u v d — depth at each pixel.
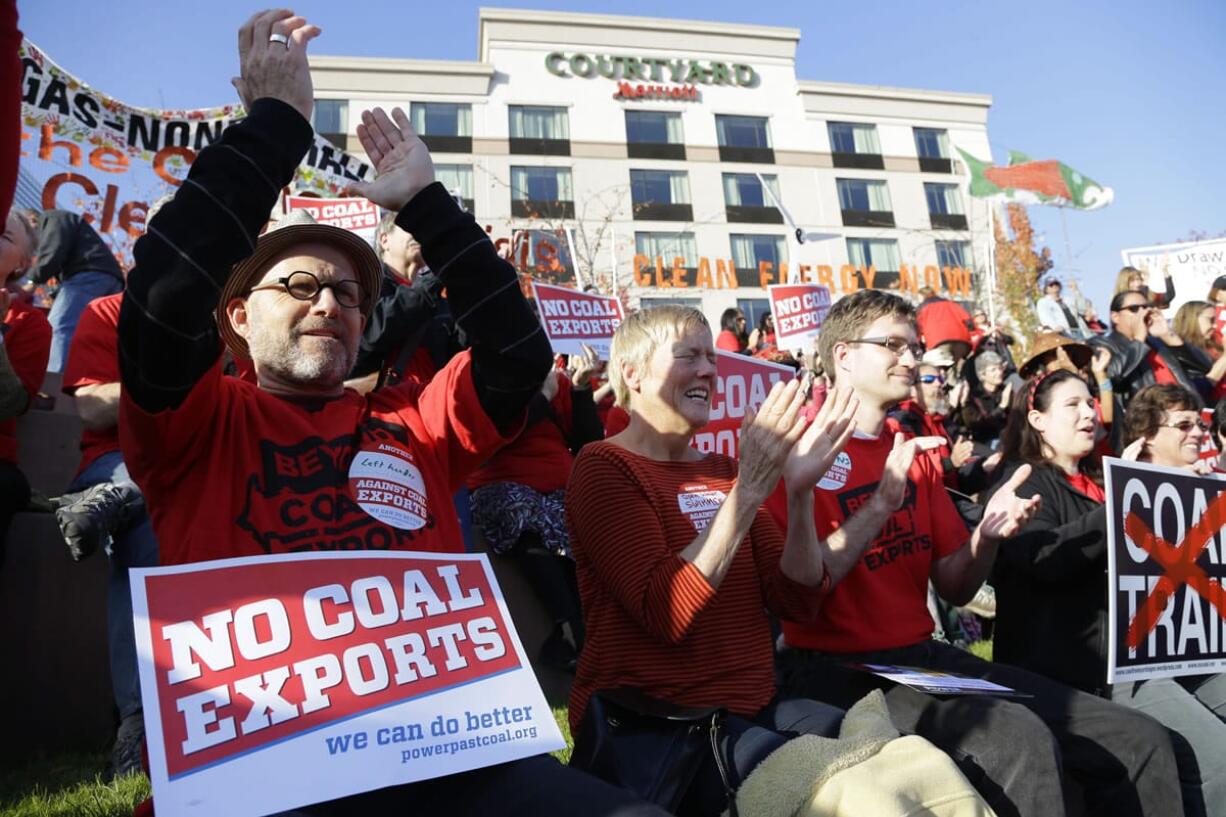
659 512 2.46
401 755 1.62
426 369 4.27
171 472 1.83
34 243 4.14
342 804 1.72
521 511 4.32
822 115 41.91
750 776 1.88
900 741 1.84
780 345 7.52
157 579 1.61
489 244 2.12
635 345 2.68
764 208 40.03
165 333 1.67
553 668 4.31
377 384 2.35
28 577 3.77
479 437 2.14
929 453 3.33
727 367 4.40
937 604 4.98
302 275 1.99
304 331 1.99
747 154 40.47
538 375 2.12
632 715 2.19
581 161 38.75
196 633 1.59
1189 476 3.10
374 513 1.90
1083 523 3.07
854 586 2.91
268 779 1.51
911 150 42.47
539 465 4.51
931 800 1.74
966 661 2.88
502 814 1.67
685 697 2.27
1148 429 3.92
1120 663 2.78
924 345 7.12
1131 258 10.04
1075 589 3.15
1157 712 2.93
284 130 1.87
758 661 2.42
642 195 39.19
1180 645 2.94
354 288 2.06
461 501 4.32
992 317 20.31
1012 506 3.01
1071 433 3.41
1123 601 2.84
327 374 2.01
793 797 1.76
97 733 3.88
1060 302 11.99
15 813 2.91
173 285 1.66
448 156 37.62
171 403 1.73
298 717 1.58
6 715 3.65
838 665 2.76
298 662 1.63
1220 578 3.08
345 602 1.73
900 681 2.40
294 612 1.67
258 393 1.97
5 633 3.69
